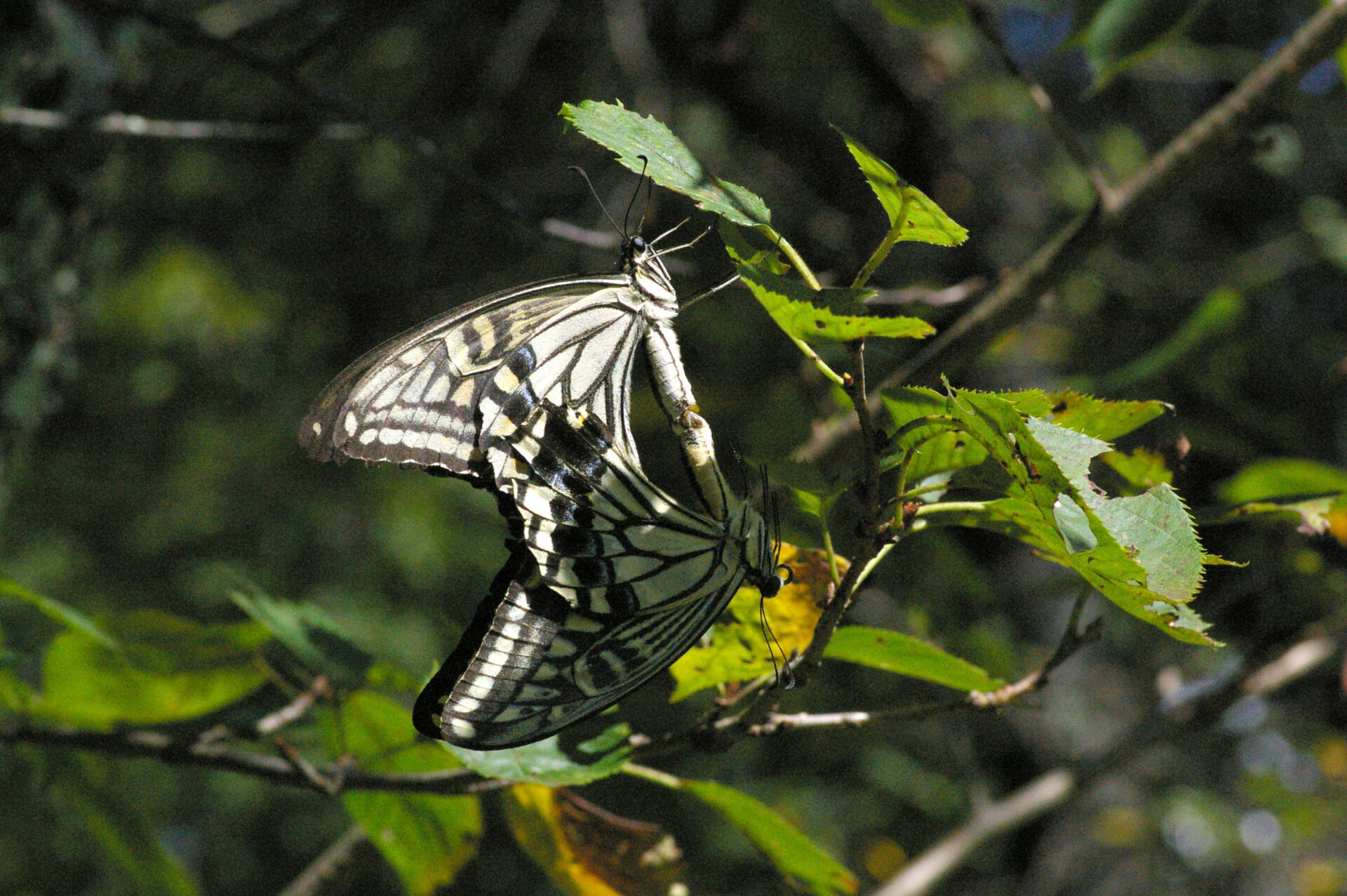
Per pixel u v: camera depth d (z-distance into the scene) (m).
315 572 2.64
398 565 2.61
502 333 1.17
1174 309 2.10
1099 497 1.15
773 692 1.17
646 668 1.17
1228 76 2.21
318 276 2.64
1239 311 1.33
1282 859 2.15
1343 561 1.33
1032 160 2.38
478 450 1.17
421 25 2.01
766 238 1.18
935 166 2.29
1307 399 2.10
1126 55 1.28
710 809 2.25
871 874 2.15
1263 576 1.35
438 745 1.22
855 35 2.24
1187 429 1.40
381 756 1.22
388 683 1.22
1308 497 1.19
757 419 1.78
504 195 1.30
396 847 1.24
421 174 2.13
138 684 1.23
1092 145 2.47
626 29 1.88
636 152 1.15
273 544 2.68
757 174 2.20
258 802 2.54
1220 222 2.57
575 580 1.17
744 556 1.17
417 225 2.24
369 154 2.21
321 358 2.79
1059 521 1.14
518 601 1.16
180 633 1.23
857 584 1.16
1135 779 2.14
